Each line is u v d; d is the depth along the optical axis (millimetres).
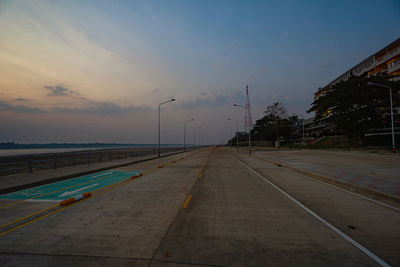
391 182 9141
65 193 7965
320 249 3504
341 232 4219
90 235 4066
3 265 3020
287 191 8102
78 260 3162
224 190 8297
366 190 7781
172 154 40969
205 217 5105
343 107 42938
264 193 7758
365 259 3182
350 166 15742
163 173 13594
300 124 102062
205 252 3398
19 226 4562
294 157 26953
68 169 14898
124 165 19297
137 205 6176
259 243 3725
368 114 40125
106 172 14391
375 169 13734
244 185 9367
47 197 7383
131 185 9438
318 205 6160
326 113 50719
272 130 77125
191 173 13555
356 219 4965
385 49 46562
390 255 3305
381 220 4895
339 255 3307
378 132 46219
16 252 3402
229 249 3502
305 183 9859
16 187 8656
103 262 3105
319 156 28031
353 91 40500
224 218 5043
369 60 53062
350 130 42938
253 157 30766
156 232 4203
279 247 3574
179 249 3496
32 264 3049
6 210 5773
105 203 6418
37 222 4812
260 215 5266
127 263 3074
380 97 38438
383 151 34219
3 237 3996
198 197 7156
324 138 63719
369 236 4020
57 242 3771
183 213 5422
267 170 15094
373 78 39344
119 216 5195
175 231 4254
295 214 5344
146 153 39031
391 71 43844
